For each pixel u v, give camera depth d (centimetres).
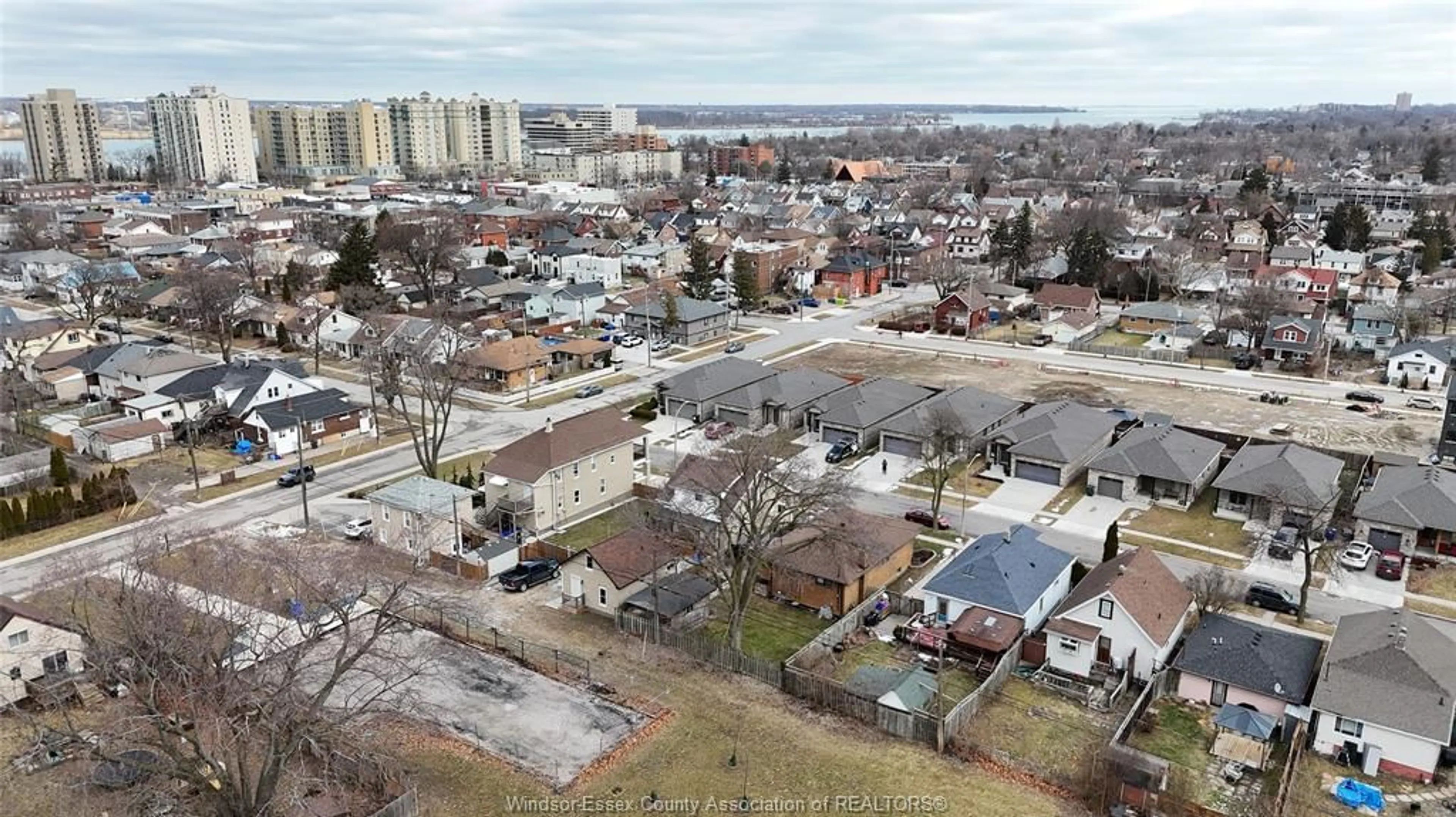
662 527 5044
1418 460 6831
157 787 3200
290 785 3438
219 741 3203
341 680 4119
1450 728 3553
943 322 11606
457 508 5600
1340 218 15062
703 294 12344
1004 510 6294
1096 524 6056
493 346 9375
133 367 8344
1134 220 17450
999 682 4244
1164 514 6216
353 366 9931
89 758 3278
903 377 9562
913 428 7275
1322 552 5466
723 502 4559
